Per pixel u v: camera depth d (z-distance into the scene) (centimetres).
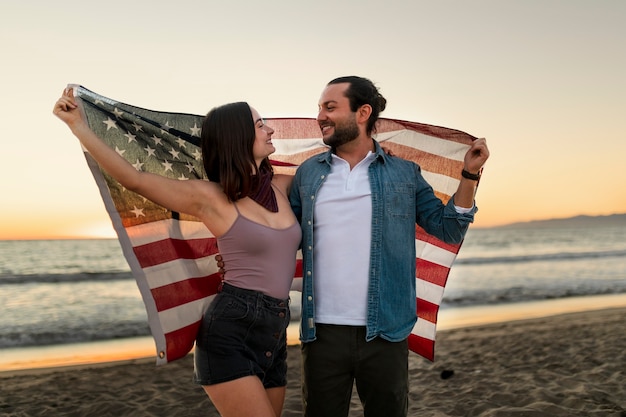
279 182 313
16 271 2459
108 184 291
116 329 1051
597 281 1948
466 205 284
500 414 514
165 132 302
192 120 315
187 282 311
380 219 285
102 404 575
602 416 503
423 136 349
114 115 291
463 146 343
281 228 276
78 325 1095
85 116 287
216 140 268
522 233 6744
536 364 707
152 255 302
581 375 648
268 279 270
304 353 294
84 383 650
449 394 588
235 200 269
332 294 284
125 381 657
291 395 591
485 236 6034
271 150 284
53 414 548
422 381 639
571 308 1306
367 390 290
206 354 266
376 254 283
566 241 5178
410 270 294
